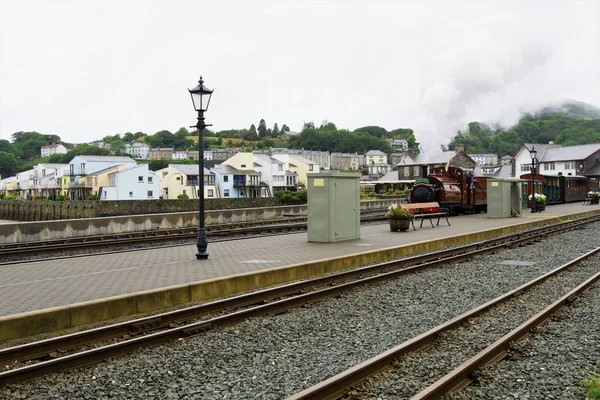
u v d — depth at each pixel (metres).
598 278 12.20
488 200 32.09
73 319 8.27
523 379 5.91
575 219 34.41
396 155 154.25
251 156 91.56
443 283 12.19
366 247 16.70
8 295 9.55
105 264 13.73
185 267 12.94
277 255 14.98
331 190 18.23
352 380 5.68
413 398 4.98
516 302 10.03
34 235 21.52
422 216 24.48
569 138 135.12
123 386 5.83
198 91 14.16
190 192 84.19
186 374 6.24
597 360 6.61
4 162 151.25
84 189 82.56
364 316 9.10
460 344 7.29
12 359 6.63
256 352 7.11
